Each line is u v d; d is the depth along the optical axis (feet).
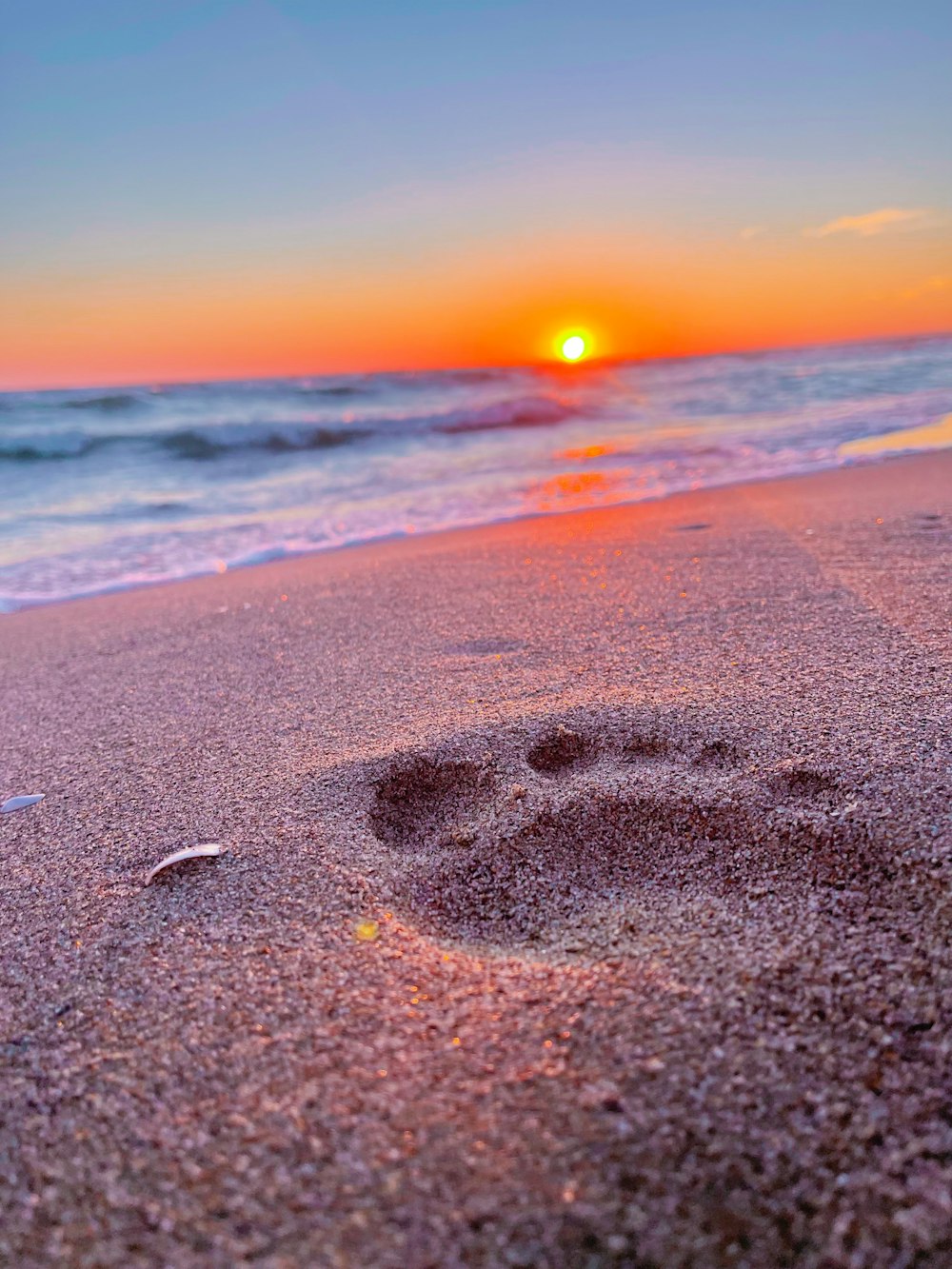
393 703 0.92
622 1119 0.40
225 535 2.18
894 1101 0.40
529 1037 0.45
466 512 2.27
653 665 0.94
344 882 0.60
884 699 0.76
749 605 1.12
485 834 0.65
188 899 0.60
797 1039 0.43
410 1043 0.46
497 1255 0.36
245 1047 0.46
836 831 0.58
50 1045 0.48
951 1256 0.34
